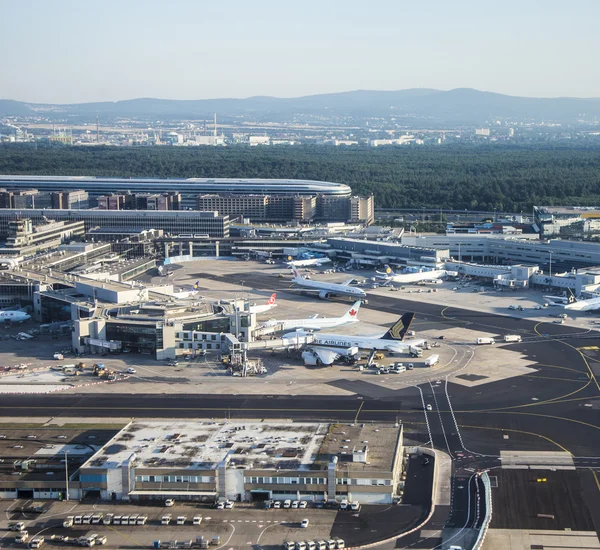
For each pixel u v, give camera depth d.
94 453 196.12
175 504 178.38
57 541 162.12
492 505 176.12
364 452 183.00
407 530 165.38
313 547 158.25
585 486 185.50
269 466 181.00
